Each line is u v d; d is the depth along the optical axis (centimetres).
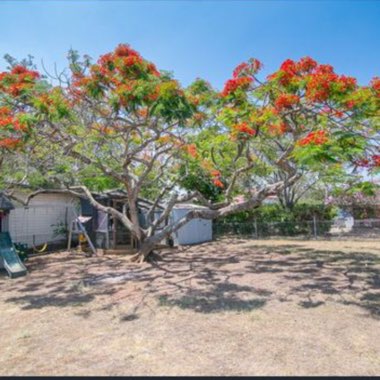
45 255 1196
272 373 346
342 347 409
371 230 1839
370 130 700
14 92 728
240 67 775
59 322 514
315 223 1698
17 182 1105
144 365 368
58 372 356
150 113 679
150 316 536
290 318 518
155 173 1227
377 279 783
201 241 1595
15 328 491
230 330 470
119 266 977
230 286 726
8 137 781
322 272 870
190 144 1015
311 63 688
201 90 864
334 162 605
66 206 1477
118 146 1078
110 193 1274
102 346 422
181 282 768
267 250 1290
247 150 973
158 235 1066
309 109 688
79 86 751
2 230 981
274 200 2112
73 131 870
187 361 376
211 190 1644
